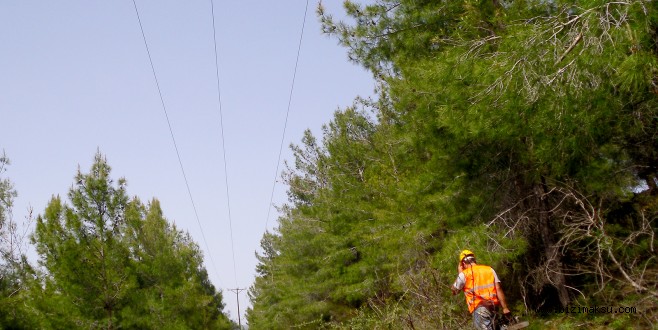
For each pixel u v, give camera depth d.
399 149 12.16
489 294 7.52
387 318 10.88
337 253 18.34
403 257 12.62
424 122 10.27
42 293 17.83
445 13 10.99
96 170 18.94
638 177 9.41
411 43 11.19
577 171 8.49
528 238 10.69
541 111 7.04
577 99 6.70
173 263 23.91
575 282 10.59
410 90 10.16
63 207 18.33
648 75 6.02
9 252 18.02
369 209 16.45
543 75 6.76
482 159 10.41
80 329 17.39
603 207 9.73
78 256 17.81
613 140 8.24
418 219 11.30
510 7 9.52
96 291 18.00
